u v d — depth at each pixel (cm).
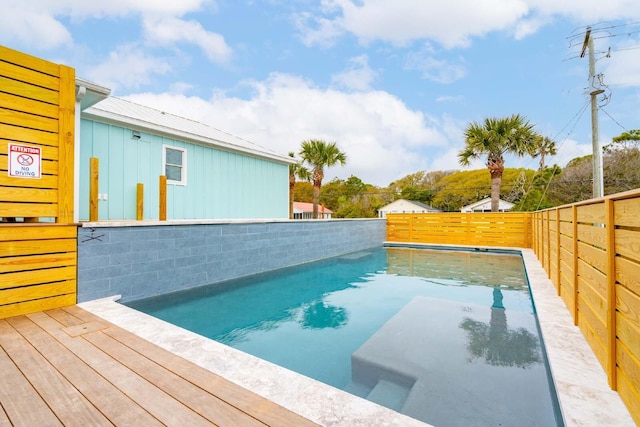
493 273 720
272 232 691
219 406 166
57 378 194
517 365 270
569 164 2484
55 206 348
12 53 319
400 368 266
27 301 322
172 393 178
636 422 162
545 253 603
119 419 156
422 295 534
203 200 860
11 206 317
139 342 249
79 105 492
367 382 259
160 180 697
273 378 195
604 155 2227
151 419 156
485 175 3619
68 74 355
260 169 1046
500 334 339
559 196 2378
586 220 276
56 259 345
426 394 228
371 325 394
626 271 180
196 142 841
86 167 637
